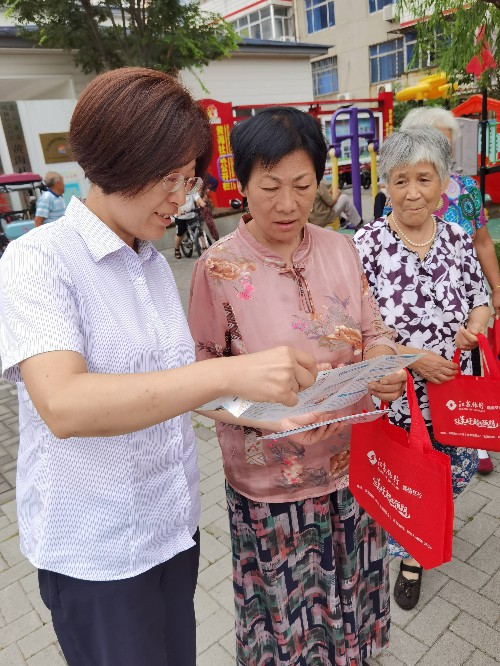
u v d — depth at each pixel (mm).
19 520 1077
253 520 1449
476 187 2297
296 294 1335
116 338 962
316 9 27172
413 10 6020
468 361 1980
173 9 8234
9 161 10641
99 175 874
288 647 1558
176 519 1105
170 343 1087
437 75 9047
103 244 968
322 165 1235
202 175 997
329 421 1058
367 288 1497
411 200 1744
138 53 8531
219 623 2119
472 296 1946
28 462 1027
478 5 5602
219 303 1344
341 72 27438
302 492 1417
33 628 2191
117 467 996
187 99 892
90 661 1111
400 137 1719
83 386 768
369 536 1618
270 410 956
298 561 1513
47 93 10180
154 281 1141
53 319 852
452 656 1879
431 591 2146
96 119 835
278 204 1201
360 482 1387
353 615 1600
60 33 8156
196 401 785
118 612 1061
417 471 1191
